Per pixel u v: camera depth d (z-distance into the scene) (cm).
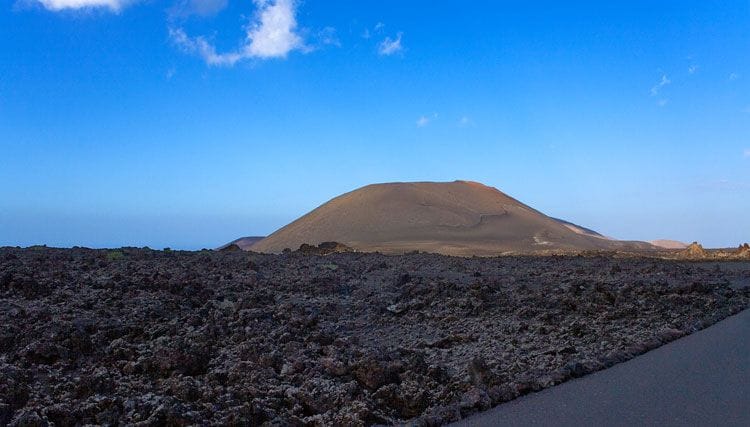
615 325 1316
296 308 1395
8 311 1170
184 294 1438
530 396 797
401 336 1252
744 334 1159
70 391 802
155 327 1118
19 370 835
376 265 2298
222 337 1115
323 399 773
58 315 1152
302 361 942
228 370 907
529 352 1084
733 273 2620
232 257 2430
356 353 1012
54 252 2117
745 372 858
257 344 1045
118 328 1083
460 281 1931
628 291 1702
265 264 2269
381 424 722
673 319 1398
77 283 1451
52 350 929
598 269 2453
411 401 778
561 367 923
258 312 1282
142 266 1859
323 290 1681
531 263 2789
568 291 1698
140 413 704
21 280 1352
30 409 700
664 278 2189
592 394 781
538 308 1479
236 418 684
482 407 747
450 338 1180
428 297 1583
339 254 3025
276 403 759
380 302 1566
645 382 826
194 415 683
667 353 1025
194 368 912
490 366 966
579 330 1232
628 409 706
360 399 781
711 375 847
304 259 2566
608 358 975
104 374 855
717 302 1619
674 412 688
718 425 640
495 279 1961
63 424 695
